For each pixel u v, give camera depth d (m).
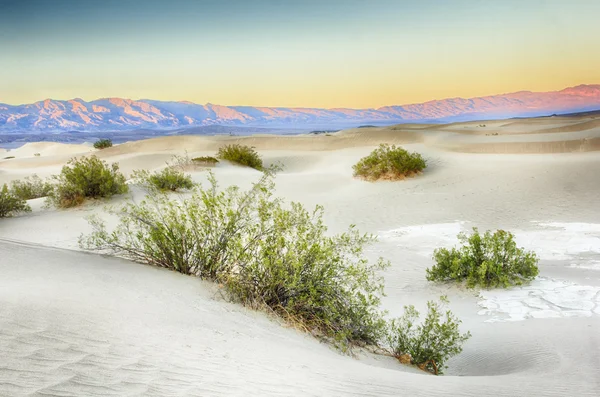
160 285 7.46
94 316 4.99
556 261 12.98
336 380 4.61
